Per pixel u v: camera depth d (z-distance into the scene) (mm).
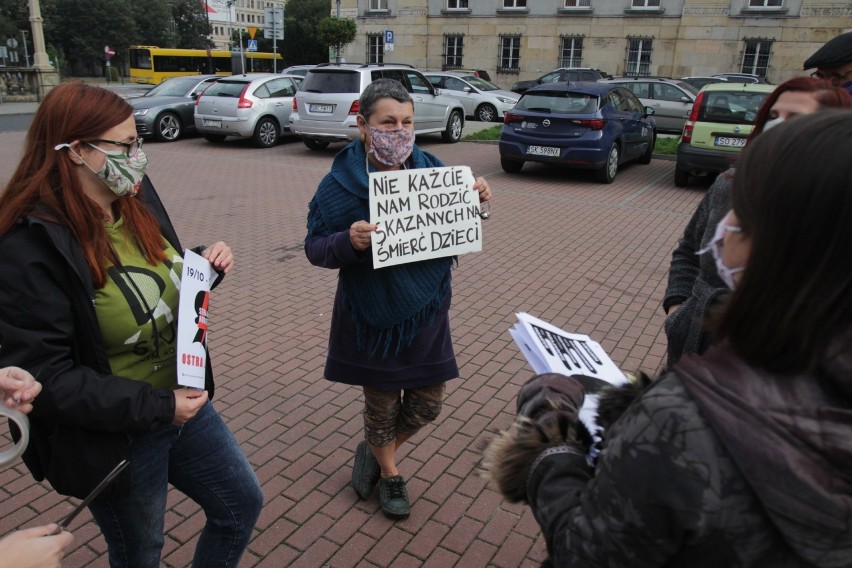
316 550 2684
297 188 10078
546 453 1210
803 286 817
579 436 1233
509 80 31469
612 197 9859
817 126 837
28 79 26938
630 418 942
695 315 1719
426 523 2857
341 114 12320
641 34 28734
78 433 1599
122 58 69875
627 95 11703
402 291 2438
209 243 7035
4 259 1457
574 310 5289
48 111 1556
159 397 1593
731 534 852
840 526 788
